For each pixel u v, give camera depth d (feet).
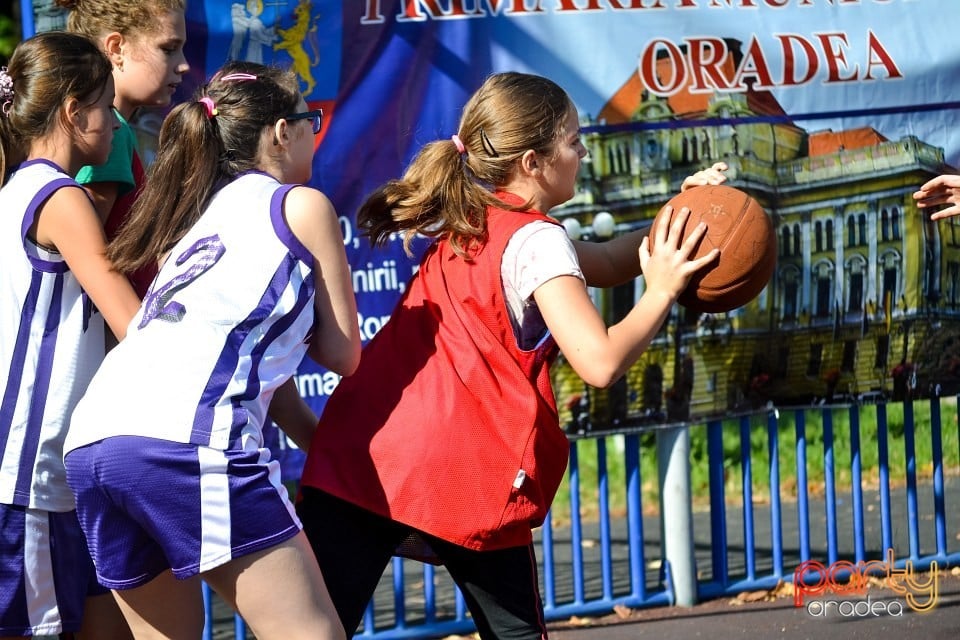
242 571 12.64
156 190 13.65
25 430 14.17
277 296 12.87
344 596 13.99
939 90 23.27
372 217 14.75
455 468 13.47
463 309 13.75
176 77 16.79
